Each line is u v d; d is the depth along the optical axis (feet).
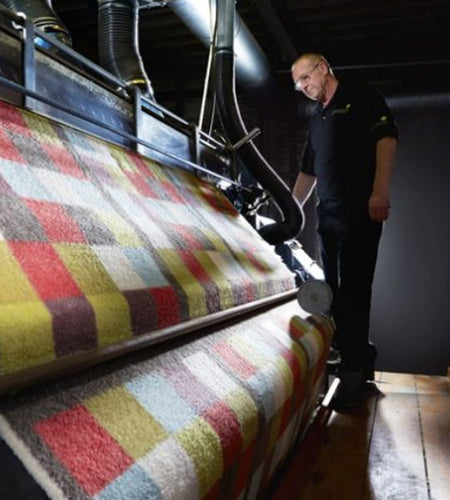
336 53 16.12
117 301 2.14
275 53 16.58
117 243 2.62
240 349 3.06
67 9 13.60
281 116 17.51
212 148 6.09
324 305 4.79
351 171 7.27
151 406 1.98
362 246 7.25
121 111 4.06
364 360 7.23
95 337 1.92
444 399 7.62
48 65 3.20
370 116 7.14
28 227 2.12
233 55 6.95
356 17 13.97
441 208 17.72
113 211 2.91
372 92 7.25
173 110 18.92
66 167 2.84
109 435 1.69
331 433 5.92
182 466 1.80
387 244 18.16
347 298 7.23
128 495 1.52
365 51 15.92
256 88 14.35
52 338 1.70
